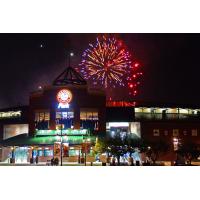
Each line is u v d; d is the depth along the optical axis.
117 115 85.25
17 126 88.94
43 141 77.12
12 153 77.50
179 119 84.19
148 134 81.88
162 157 78.88
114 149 63.97
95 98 81.25
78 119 79.69
